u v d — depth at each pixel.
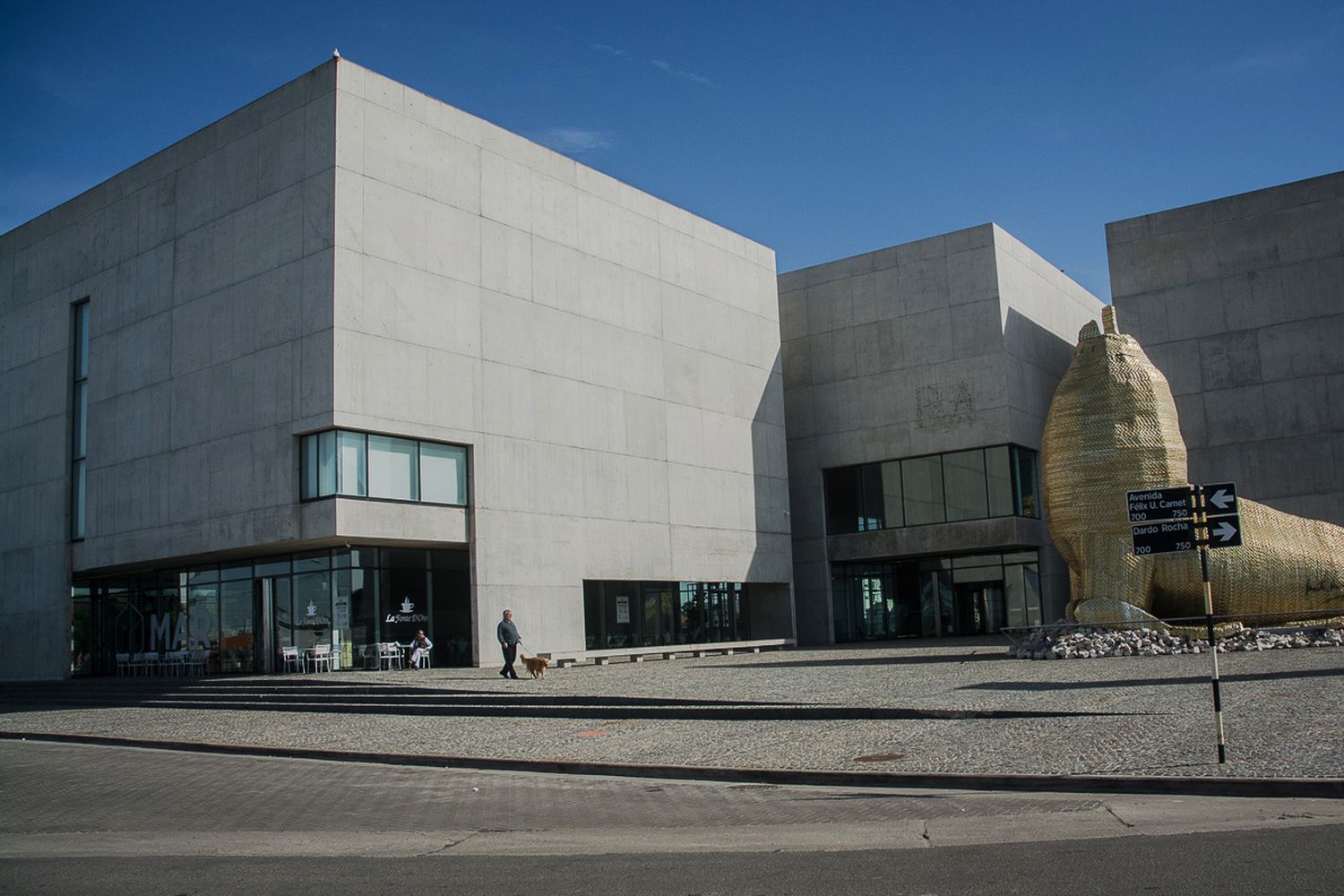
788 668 26.77
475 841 10.23
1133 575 25.42
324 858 9.59
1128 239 45.03
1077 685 18.62
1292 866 7.50
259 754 18.39
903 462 45.62
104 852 10.24
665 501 39.44
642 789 13.12
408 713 22.28
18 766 17.81
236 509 31.36
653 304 40.19
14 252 40.75
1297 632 25.33
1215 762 11.55
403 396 30.95
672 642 39.56
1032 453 44.78
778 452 45.53
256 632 34.00
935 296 45.22
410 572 32.44
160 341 34.47
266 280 31.41
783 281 49.22
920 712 16.47
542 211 36.22
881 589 48.28
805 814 10.87
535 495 34.47
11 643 38.81
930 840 9.18
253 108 32.53
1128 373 26.02
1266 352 42.12
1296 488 41.12
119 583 38.75
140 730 22.12
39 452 38.56
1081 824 9.53
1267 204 42.66
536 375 35.09
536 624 33.88
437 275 32.44
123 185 36.59
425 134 32.72
